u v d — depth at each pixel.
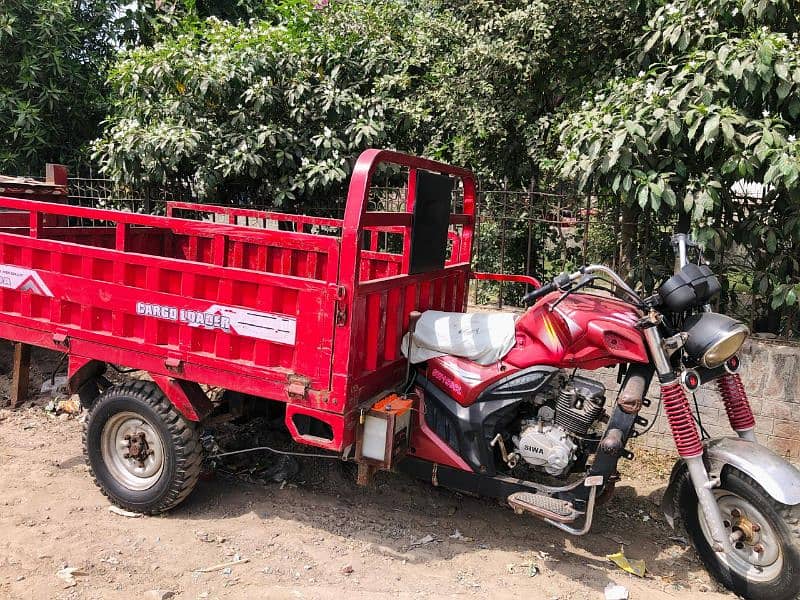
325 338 3.26
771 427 4.70
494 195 6.39
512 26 6.21
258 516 3.89
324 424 3.76
